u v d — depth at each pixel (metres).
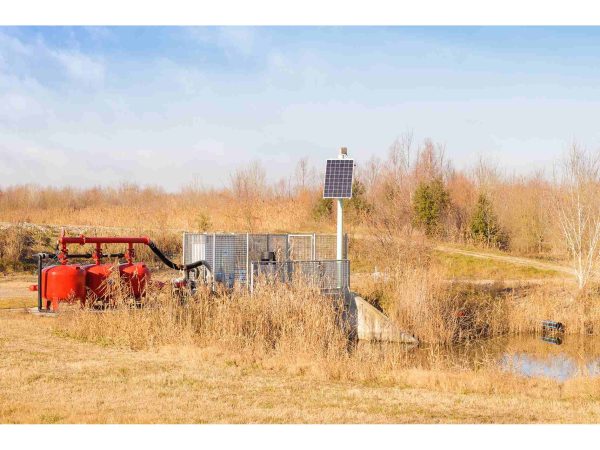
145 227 36.47
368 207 38.88
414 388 12.39
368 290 23.20
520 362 17.39
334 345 15.71
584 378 13.40
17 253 29.67
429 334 20.48
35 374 11.39
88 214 41.12
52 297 18.73
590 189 32.00
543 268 31.22
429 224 38.81
